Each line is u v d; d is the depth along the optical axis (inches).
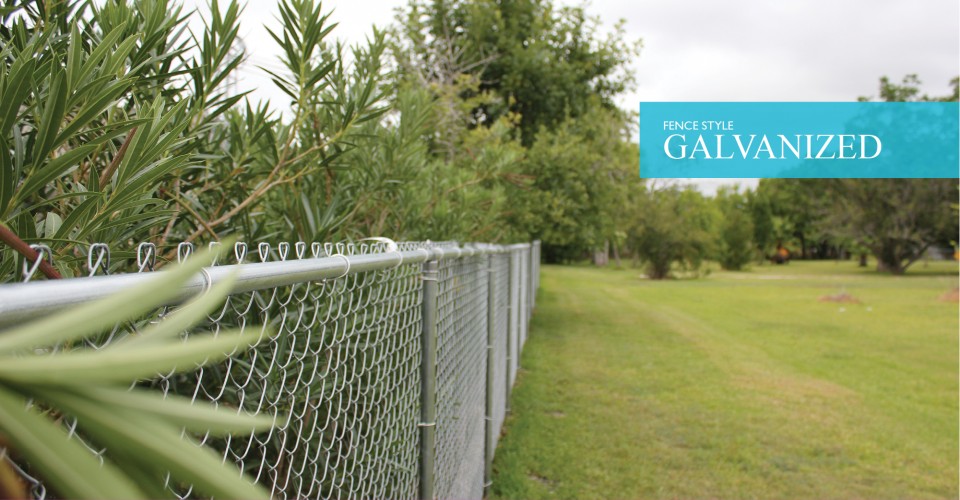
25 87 25.3
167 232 56.6
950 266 1718.8
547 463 171.9
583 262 2130.9
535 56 493.0
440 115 235.1
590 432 199.8
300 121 64.5
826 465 177.2
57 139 27.1
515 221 315.9
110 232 39.5
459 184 153.9
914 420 222.7
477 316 134.2
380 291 65.2
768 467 174.6
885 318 539.5
